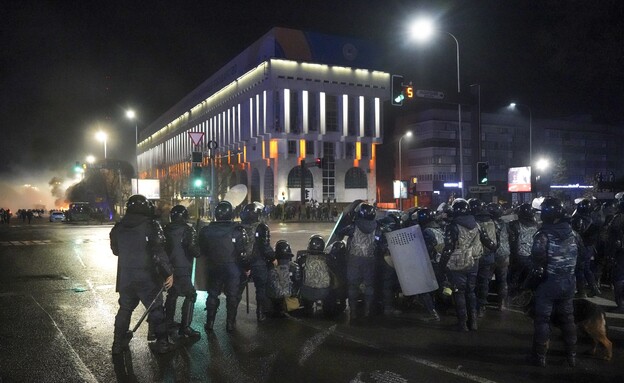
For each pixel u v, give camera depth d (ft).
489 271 26.89
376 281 27.50
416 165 259.80
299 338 23.38
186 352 21.45
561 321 19.27
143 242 20.74
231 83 231.50
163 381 18.19
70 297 34.17
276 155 200.64
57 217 193.16
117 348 21.08
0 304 31.86
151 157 387.55
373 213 25.72
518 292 29.55
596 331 19.75
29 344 22.93
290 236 86.07
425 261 24.38
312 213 162.50
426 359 20.17
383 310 28.02
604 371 18.74
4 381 18.29
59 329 25.61
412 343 22.38
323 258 27.32
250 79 212.02
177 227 23.17
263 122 201.87
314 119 204.64
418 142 258.98
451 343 22.34
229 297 24.31
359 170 216.95
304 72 199.72
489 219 26.32
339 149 210.79
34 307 30.96
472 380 17.83
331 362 19.92
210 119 260.62
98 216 185.16
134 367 19.71
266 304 26.91
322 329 24.95
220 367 19.52
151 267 20.97
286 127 196.13
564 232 18.60
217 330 25.00
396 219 27.89
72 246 75.00
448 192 243.19
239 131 223.71
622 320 26.27
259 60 203.62
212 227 24.32
